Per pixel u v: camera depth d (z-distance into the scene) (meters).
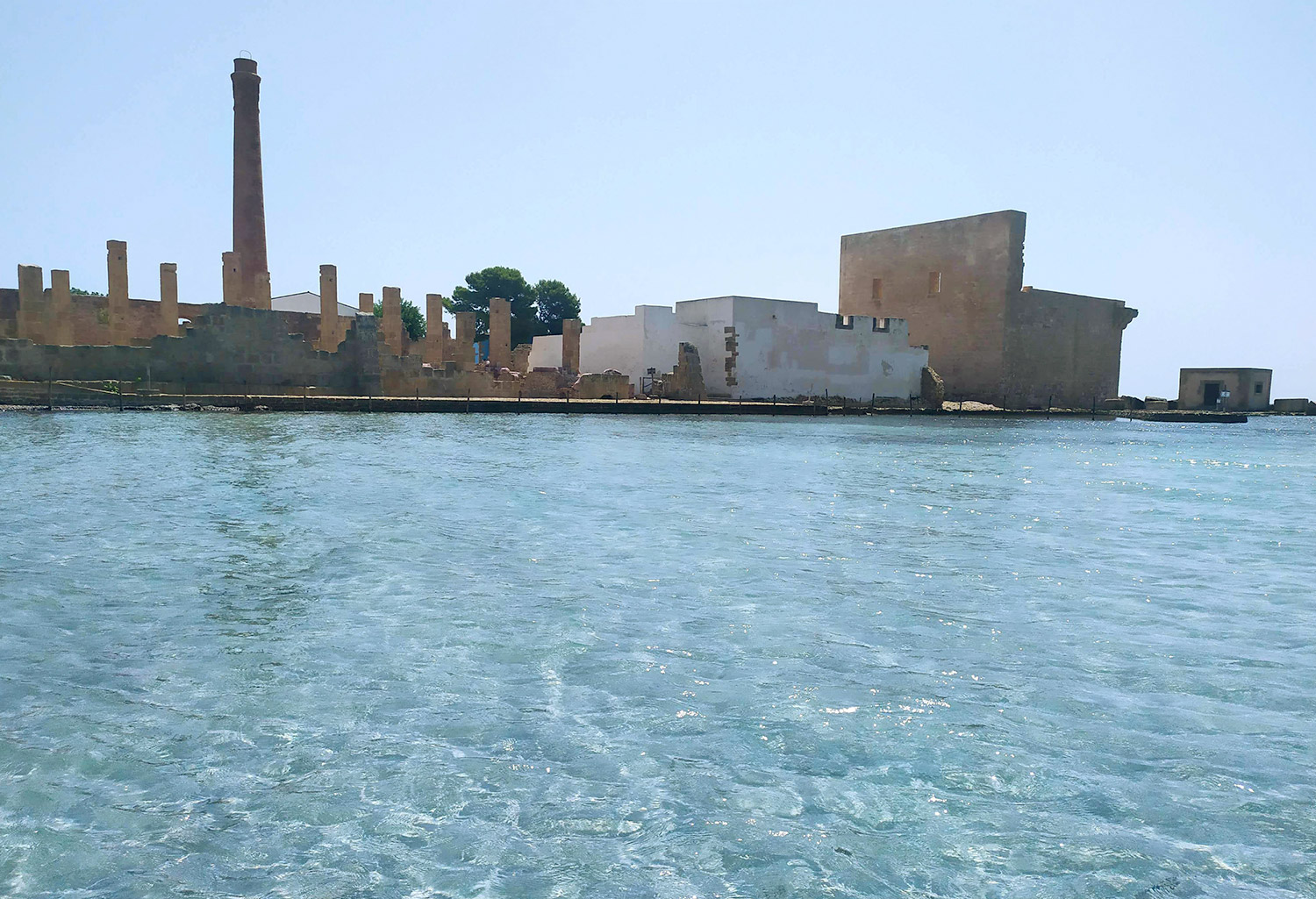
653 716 4.75
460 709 4.81
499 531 10.34
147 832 3.54
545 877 3.26
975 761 4.25
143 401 33.91
